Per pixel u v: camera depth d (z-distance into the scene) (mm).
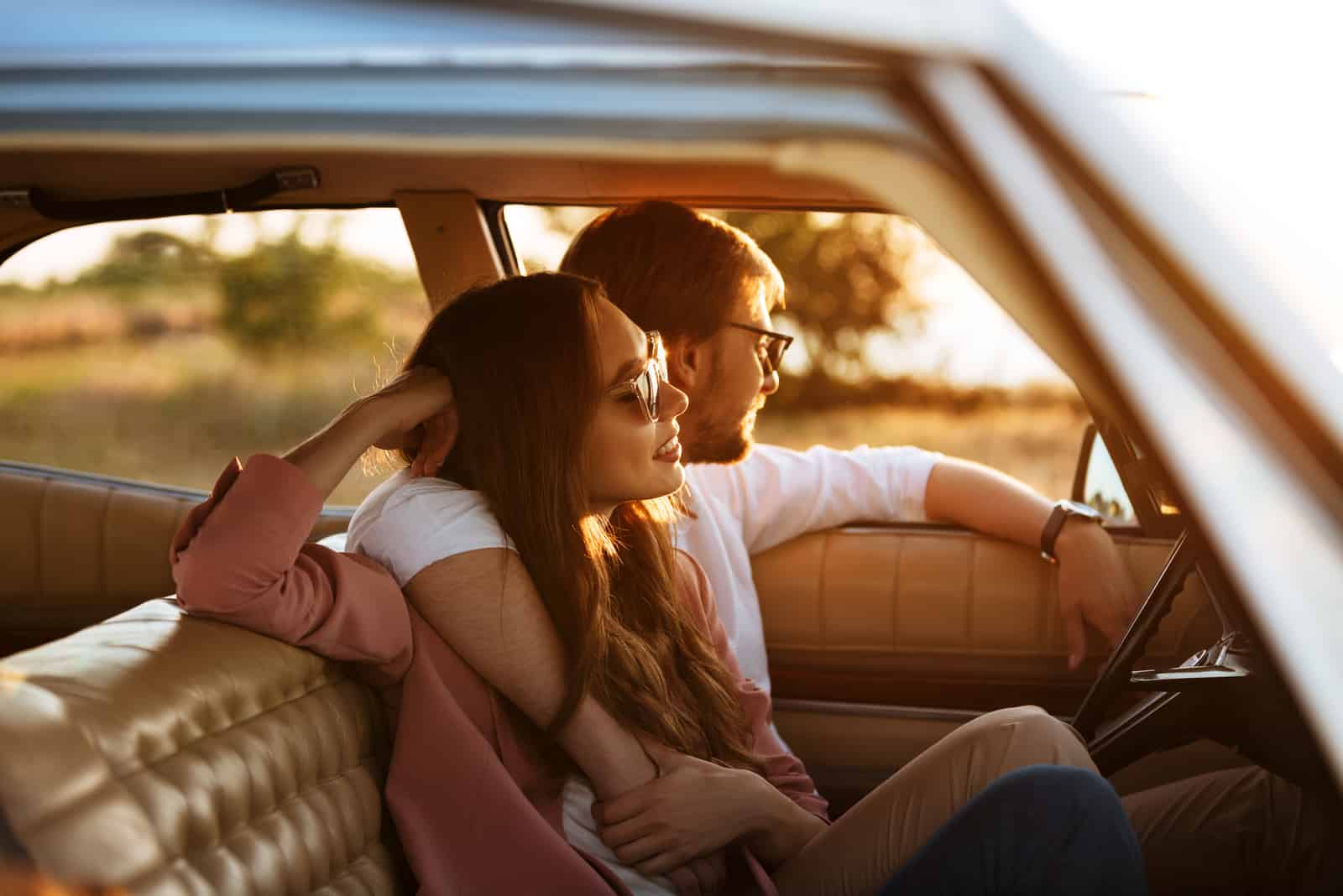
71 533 2631
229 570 1299
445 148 880
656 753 1565
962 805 1457
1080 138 853
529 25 852
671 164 929
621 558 1753
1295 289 899
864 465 2426
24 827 943
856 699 2393
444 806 1376
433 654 1485
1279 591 825
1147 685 1662
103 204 2105
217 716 1193
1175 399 838
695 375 2131
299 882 1219
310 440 1437
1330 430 841
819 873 1533
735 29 830
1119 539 2221
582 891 1360
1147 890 1422
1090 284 844
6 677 1070
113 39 870
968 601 2338
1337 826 947
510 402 1521
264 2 868
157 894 1021
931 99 839
